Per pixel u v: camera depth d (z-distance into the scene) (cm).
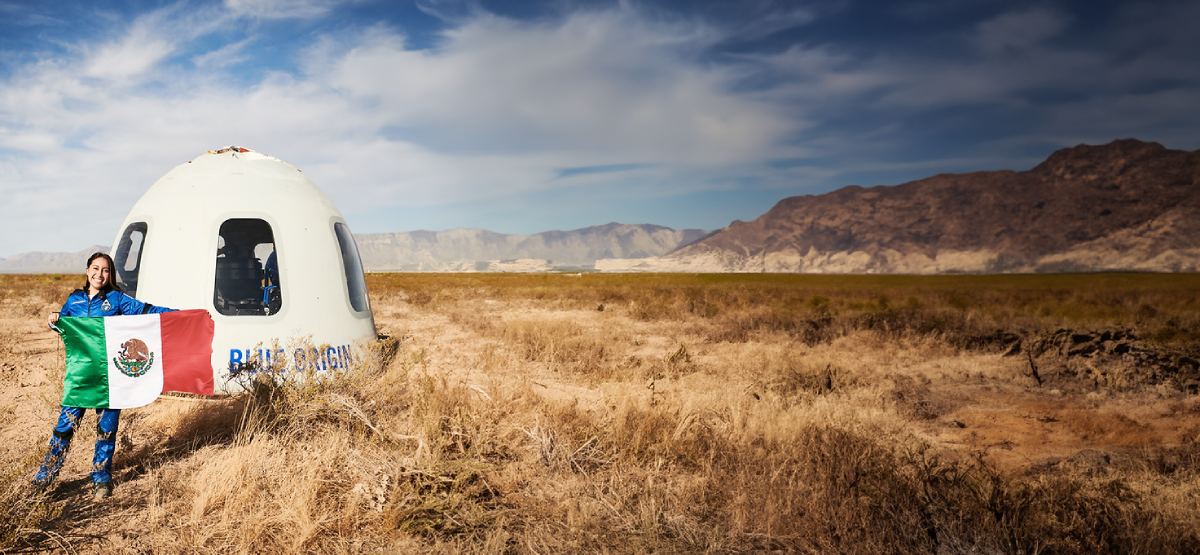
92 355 423
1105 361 973
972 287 5284
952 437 612
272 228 753
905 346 1142
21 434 568
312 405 555
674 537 383
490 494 436
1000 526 380
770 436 548
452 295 2806
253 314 741
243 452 466
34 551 353
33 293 2584
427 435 499
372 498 412
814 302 2253
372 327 861
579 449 502
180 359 447
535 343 1109
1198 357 946
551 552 363
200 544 361
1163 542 362
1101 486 432
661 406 602
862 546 369
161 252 725
